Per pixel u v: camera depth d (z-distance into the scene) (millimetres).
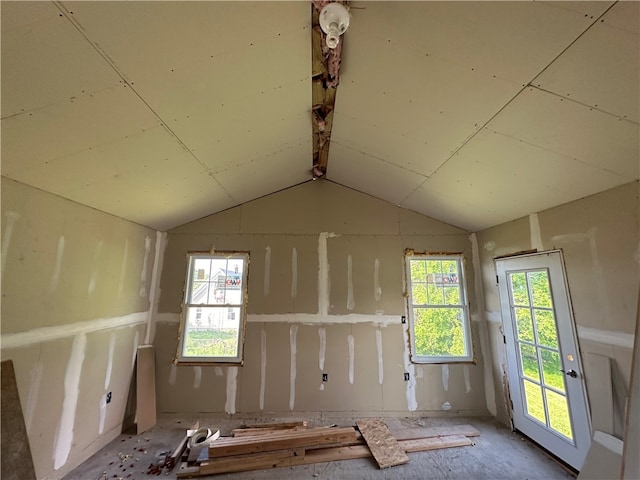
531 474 2471
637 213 2021
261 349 3707
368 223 4070
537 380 2916
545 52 1436
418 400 3643
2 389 1894
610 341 2180
